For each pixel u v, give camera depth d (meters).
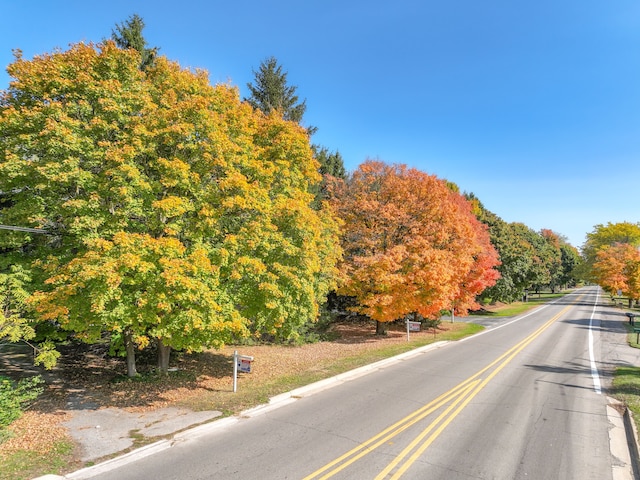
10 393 9.31
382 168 24.89
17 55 11.19
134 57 11.79
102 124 10.58
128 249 9.60
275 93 33.03
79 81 10.69
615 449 7.95
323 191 32.28
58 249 11.85
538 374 14.51
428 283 20.75
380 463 7.07
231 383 13.12
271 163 14.82
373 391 11.87
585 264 77.44
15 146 10.77
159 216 11.21
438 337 23.56
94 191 10.41
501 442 8.13
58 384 12.84
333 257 19.03
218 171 12.39
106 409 10.31
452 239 24.50
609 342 23.00
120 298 9.68
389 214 21.86
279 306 13.53
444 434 8.48
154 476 6.62
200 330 10.54
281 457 7.32
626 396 11.73
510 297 45.06
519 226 64.56
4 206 14.18
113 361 16.31
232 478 6.54
